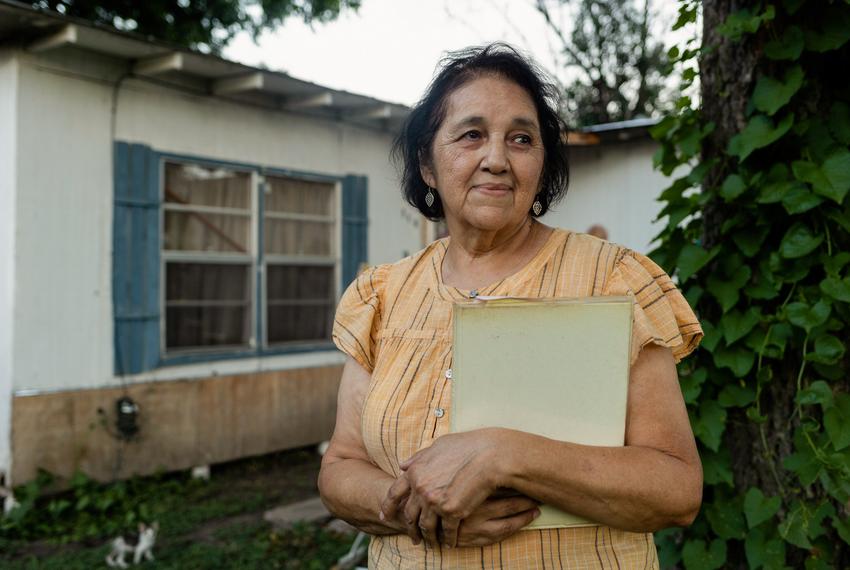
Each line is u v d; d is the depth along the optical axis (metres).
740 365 2.05
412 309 1.45
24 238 5.20
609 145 8.23
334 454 1.53
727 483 2.14
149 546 4.46
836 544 2.00
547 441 1.17
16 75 5.13
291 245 6.98
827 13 1.97
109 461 5.68
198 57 5.51
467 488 1.14
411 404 1.34
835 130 1.97
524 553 1.25
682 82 2.38
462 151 1.35
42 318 5.31
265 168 6.68
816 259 1.97
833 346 1.91
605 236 8.20
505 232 1.40
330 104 6.56
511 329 1.18
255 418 6.65
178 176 6.14
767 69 2.07
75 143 5.46
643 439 1.23
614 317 1.17
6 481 5.17
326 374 7.23
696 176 2.20
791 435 2.05
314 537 4.85
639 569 1.27
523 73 1.39
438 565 1.30
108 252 5.67
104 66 5.59
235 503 5.64
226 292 6.50
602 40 14.28
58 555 4.55
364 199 7.53
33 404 5.26
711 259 2.13
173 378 6.09
